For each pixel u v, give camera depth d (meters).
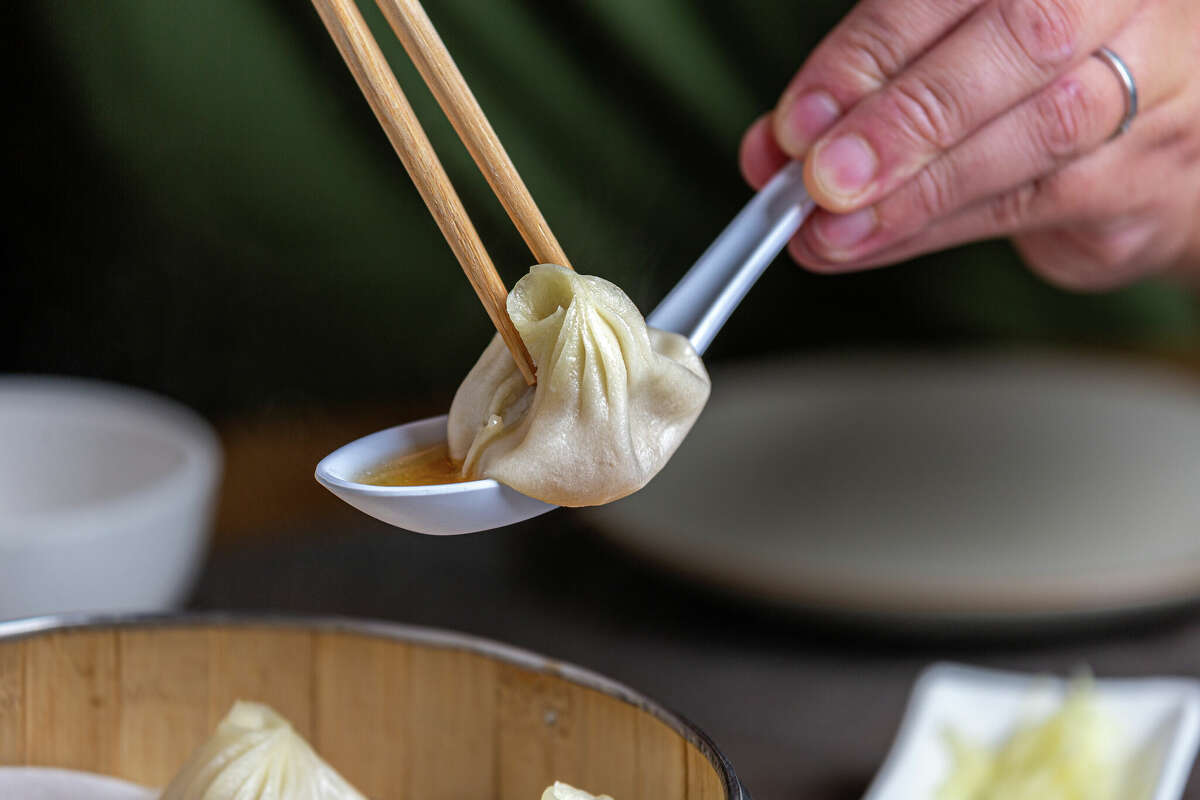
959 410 1.01
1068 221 0.77
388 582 0.86
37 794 0.62
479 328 1.21
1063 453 0.95
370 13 1.04
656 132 1.23
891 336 1.39
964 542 0.88
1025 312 1.41
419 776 0.63
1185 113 0.75
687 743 0.60
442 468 0.65
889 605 0.82
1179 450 0.95
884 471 0.94
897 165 0.71
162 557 0.80
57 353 1.10
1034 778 0.77
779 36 1.24
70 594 0.78
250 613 0.63
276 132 1.12
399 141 0.63
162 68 1.07
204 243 1.12
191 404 1.13
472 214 1.12
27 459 0.87
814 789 0.77
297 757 0.62
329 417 1.10
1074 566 0.86
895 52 0.72
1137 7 0.72
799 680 0.82
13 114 1.05
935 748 0.78
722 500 0.92
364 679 0.63
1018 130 0.72
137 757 0.63
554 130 1.20
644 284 1.21
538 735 0.62
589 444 0.63
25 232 1.07
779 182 0.72
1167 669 0.82
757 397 1.04
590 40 1.20
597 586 0.87
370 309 1.18
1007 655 0.83
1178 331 1.42
